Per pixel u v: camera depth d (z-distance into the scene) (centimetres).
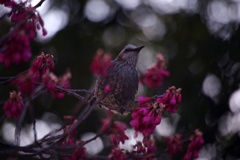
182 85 1475
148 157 682
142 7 1617
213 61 1497
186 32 1570
